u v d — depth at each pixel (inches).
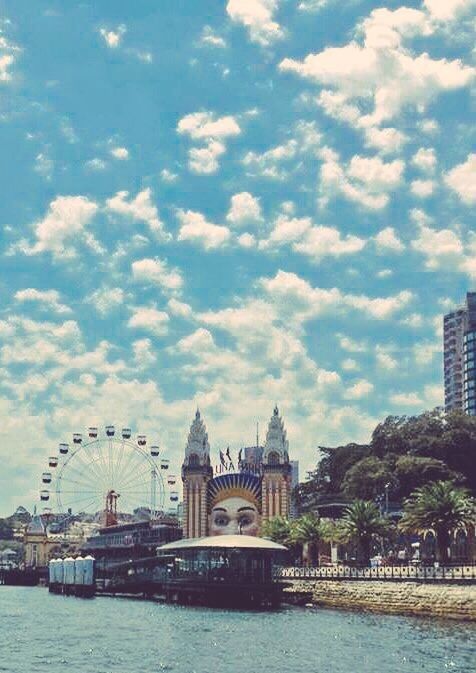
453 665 3634.4
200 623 5403.5
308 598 6717.5
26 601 7844.5
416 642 4301.2
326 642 4382.4
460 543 7308.1
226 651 4151.1
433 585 5664.4
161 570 7696.9
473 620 5275.6
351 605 6299.2
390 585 6013.8
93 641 4596.5
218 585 6771.7
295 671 3597.4
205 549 6983.3
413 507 7017.7
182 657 3996.1
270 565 6909.5
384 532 7401.6
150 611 6437.0
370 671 3553.2
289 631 4869.6
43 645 4458.7
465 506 6505.9
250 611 6323.8
